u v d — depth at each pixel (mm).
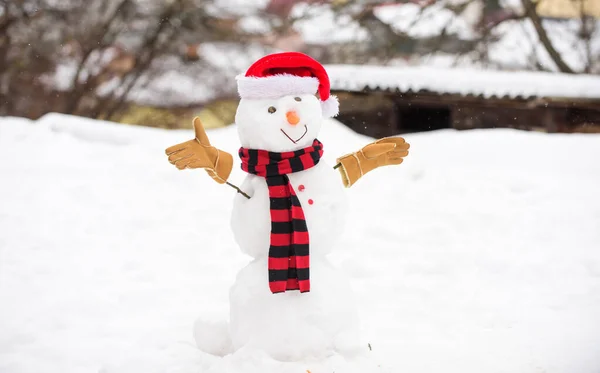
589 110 13242
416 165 9031
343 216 3953
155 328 4859
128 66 23828
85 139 10266
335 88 13711
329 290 3855
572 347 4328
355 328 3926
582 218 7172
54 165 9070
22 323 4934
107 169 8969
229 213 7727
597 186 8211
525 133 10586
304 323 3770
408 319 4961
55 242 6664
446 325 4828
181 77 23594
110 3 22578
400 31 23156
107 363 4211
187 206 7891
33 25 21984
